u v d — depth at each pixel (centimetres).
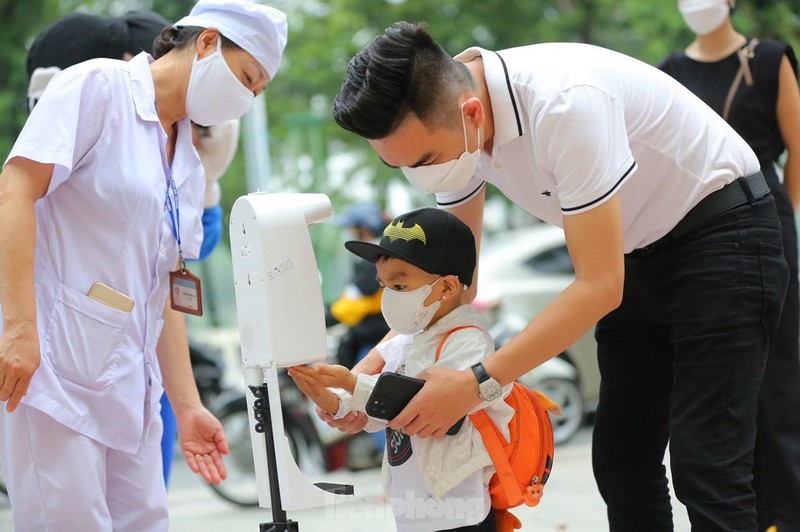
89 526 420
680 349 438
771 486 564
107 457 446
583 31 2473
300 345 380
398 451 421
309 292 382
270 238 376
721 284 425
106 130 416
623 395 481
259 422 385
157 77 438
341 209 2778
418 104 377
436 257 409
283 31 442
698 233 429
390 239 415
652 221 432
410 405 384
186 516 889
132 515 453
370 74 375
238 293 390
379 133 382
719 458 422
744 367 426
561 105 385
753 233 429
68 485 414
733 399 425
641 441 483
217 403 1015
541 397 430
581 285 385
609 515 496
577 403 1182
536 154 395
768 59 612
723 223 427
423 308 414
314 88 2769
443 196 469
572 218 386
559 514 750
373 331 1038
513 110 395
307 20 2839
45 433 414
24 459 416
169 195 444
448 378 384
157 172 430
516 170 415
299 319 380
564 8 2538
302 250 381
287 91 2928
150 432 454
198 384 1188
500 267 1235
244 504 923
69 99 407
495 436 406
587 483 884
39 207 419
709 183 423
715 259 426
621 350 479
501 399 407
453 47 2427
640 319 465
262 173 1546
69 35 546
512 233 1357
